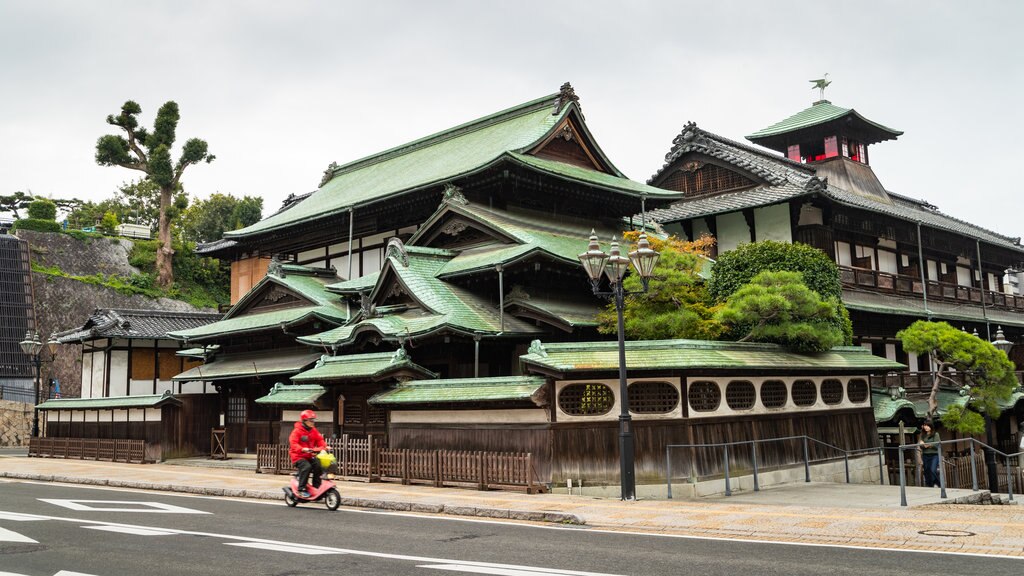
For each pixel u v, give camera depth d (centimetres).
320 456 1658
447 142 3862
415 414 2172
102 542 1188
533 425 1927
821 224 3616
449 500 1659
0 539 1219
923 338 2845
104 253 6675
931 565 965
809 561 1003
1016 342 4825
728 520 1370
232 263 4519
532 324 2553
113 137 6350
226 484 2084
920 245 4069
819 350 2378
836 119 4434
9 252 6022
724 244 3812
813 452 2331
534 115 3509
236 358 3334
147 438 3209
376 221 3359
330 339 2683
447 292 2617
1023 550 1055
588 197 3172
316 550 1106
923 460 2705
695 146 4084
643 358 1947
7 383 5331
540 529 1329
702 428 2009
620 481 1880
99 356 3891
